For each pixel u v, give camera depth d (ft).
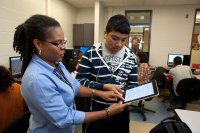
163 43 18.83
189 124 4.59
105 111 3.01
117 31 3.44
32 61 2.70
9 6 9.78
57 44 2.58
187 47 18.26
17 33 2.74
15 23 10.35
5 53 9.68
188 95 10.82
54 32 2.52
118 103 3.28
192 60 17.80
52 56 2.66
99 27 17.67
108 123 4.03
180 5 17.89
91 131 4.03
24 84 2.48
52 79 2.64
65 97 2.81
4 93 5.34
